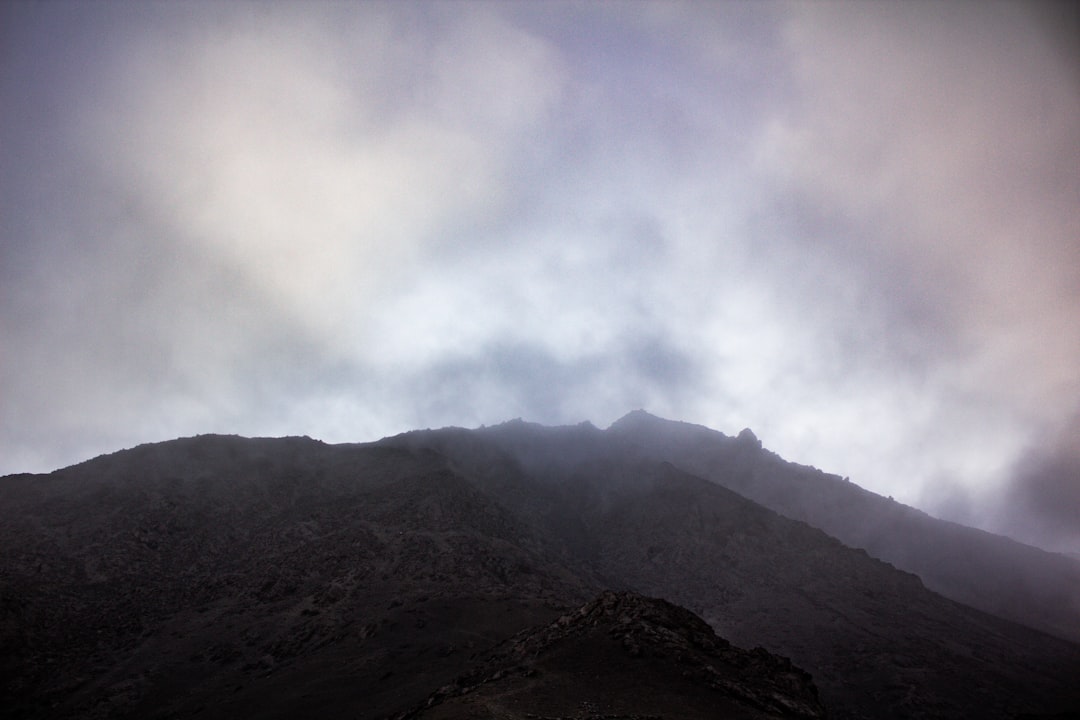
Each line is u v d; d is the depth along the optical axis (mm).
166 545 122188
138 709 68375
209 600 103875
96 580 105500
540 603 94688
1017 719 69750
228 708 63219
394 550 118062
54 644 85875
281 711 59656
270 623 91875
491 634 79625
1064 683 123312
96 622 93750
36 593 95750
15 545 109188
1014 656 137875
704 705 36469
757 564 176500
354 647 78750
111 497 133375
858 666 119062
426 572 108438
